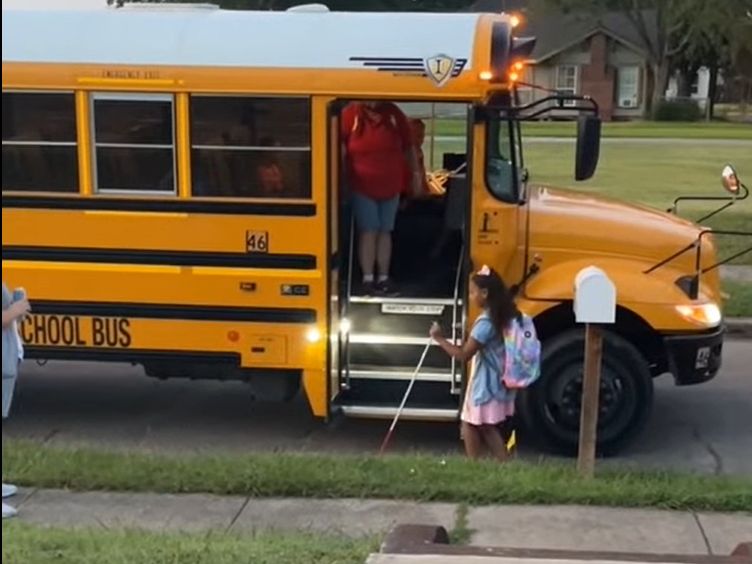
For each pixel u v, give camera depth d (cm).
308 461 679
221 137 753
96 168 766
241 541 532
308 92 741
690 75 6925
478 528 585
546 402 762
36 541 523
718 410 902
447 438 812
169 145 758
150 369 798
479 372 707
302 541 533
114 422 854
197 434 823
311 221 752
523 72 771
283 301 762
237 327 768
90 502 635
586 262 773
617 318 775
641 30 6197
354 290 780
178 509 625
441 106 796
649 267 776
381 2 4075
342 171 765
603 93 6394
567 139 3572
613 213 795
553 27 6488
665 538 575
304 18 762
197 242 764
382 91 736
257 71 743
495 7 6281
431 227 802
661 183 2477
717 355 786
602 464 739
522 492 627
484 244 752
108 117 759
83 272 774
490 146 743
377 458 688
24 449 710
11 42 762
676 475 669
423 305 767
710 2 5444
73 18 771
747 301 1220
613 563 473
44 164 768
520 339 702
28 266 777
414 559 477
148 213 764
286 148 748
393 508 619
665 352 789
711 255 797
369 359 777
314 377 766
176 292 770
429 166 867
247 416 872
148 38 758
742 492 626
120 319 777
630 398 762
